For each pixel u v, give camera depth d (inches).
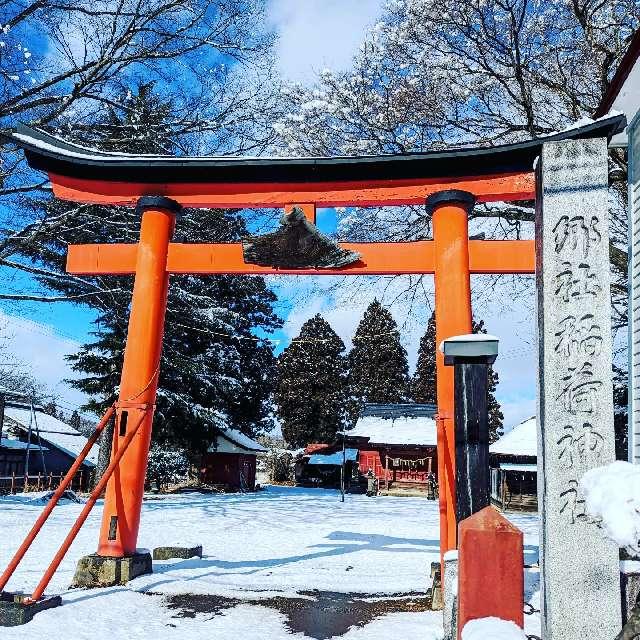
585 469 187.0
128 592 280.5
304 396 2007.9
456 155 295.1
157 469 1205.1
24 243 647.8
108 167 326.6
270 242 319.3
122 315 799.1
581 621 177.2
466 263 300.2
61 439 1503.4
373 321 2123.5
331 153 563.8
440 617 249.6
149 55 624.4
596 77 543.5
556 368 195.0
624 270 497.4
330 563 397.4
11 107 609.9
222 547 477.7
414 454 1430.9
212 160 316.5
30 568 357.1
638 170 287.4
